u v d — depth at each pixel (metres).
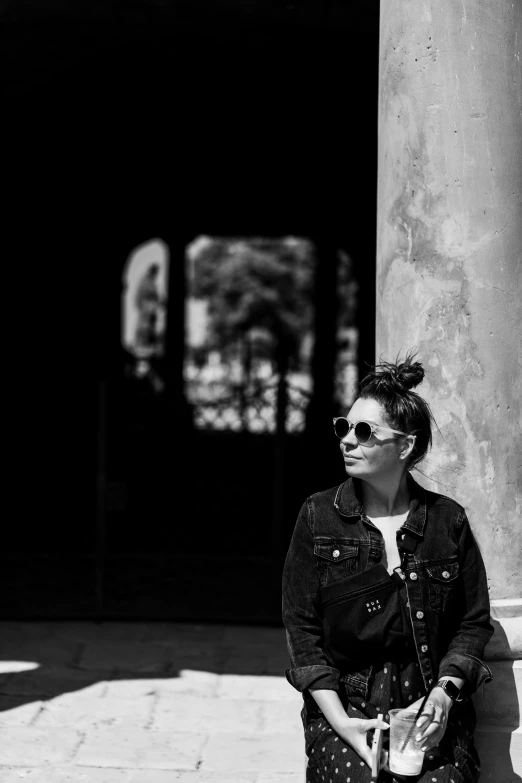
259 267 44.84
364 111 11.59
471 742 2.96
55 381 15.91
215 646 6.22
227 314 44.50
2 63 9.86
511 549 3.44
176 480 10.29
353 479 3.08
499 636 3.37
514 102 3.49
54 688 5.36
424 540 2.96
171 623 6.75
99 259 17.58
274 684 5.52
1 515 11.02
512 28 3.49
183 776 4.24
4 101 11.29
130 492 10.15
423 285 3.48
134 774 4.25
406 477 3.12
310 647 2.95
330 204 16.94
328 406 17.91
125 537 9.59
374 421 2.95
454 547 2.98
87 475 13.38
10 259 15.25
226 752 4.53
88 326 17.30
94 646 6.16
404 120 3.53
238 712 5.07
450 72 3.45
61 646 6.14
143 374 17.61
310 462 11.01
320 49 9.45
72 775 4.22
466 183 3.44
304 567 3.01
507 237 3.45
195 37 9.16
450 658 2.92
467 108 3.44
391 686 2.89
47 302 16.22
